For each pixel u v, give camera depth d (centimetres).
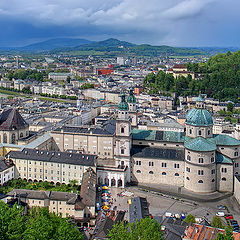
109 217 18038
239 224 19000
